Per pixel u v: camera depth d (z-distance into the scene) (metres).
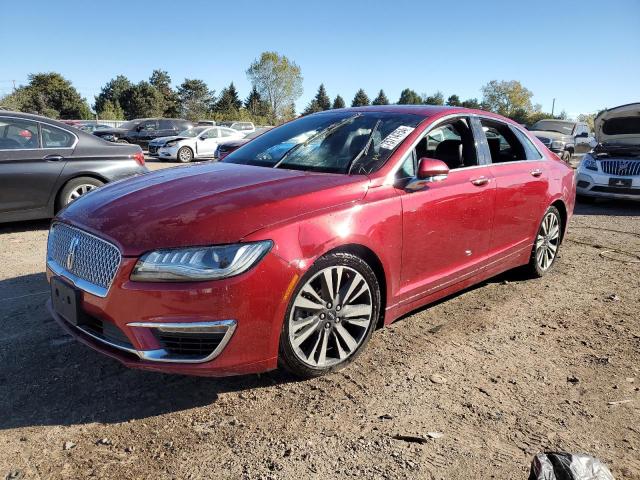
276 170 3.44
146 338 2.53
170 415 2.67
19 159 6.40
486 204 3.95
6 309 3.94
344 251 2.96
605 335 3.80
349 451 2.42
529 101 77.25
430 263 3.55
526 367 3.28
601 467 2.02
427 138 3.69
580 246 6.55
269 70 76.06
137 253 2.52
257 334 2.62
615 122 10.06
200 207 2.74
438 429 2.60
